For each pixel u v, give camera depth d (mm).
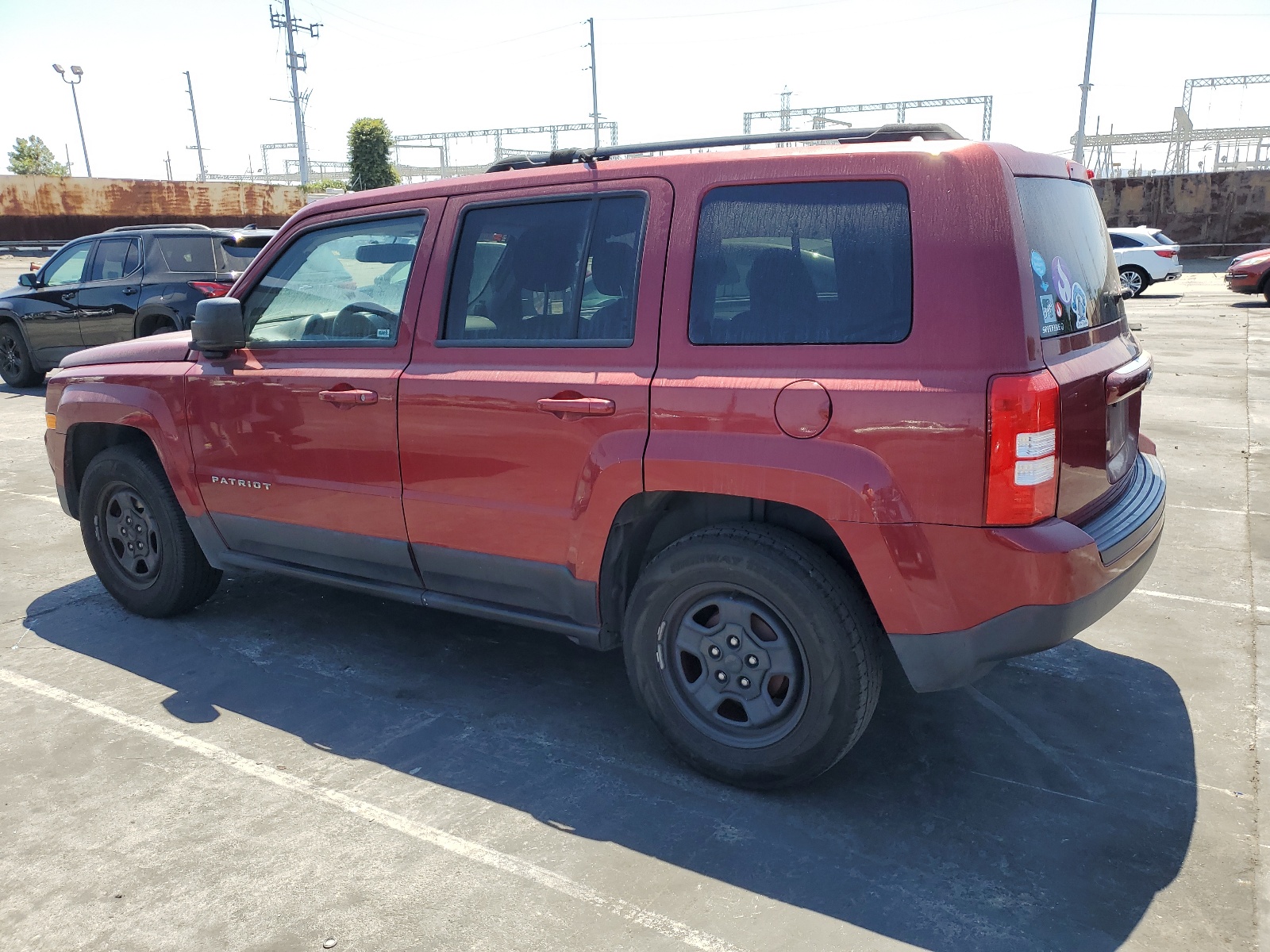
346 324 3758
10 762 3332
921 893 2562
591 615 3277
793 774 2975
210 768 3275
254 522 4082
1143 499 3186
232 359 4043
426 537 3564
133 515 4574
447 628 4496
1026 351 2543
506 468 3291
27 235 31953
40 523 6285
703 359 2924
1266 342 13477
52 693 3865
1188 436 7941
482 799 3059
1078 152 41969
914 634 2705
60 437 4715
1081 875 2631
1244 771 3141
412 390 3461
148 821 2965
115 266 10852
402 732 3510
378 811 3000
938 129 2961
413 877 2666
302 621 4598
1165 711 3555
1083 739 3363
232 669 4074
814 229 2799
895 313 2672
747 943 2383
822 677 2838
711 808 2990
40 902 2592
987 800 3000
